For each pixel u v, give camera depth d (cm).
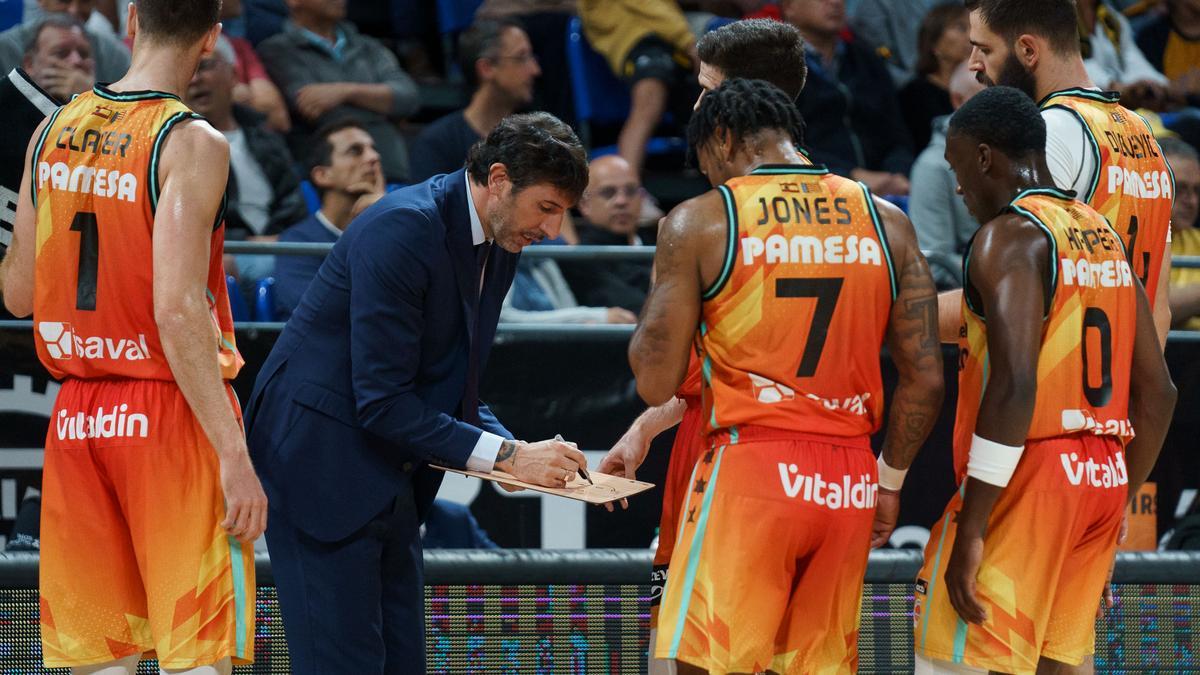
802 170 998
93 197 993
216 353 975
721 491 988
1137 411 1106
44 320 1023
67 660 1023
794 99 1141
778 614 988
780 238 973
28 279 1059
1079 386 1023
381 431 1062
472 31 2152
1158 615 1288
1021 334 984
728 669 972
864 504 1005
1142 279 1157
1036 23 1122
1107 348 1037
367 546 1105
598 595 1262
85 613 1022
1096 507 1037
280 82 2262
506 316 1775
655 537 1639
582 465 1093
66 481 1022
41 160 1014
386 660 1154
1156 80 2500
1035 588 1023
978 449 1001
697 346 1023
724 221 977
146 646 1036
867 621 1270
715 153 1023
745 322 977
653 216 2233
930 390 1012
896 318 1012
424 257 1061
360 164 1827
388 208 1075
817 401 983
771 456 978
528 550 1269
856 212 993
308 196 2117
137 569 1030
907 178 2403
